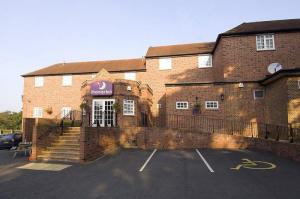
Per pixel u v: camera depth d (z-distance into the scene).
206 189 7.65
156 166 11.16
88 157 12.77
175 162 11.95
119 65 28.92
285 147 12.34
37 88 29.55
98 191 7.62
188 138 16.64
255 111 17.52
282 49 19.31
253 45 19.70
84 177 9.38
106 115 19.20
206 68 24.88
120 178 9.16
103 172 10.19
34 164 12.05
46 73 29.34
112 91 19.09
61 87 28.81
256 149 15.29
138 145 17.03
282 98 14.77
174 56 25.80
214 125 17.95
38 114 29.03
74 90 28.36
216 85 18.36
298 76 14.16
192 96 18.64
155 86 25.72
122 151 15.62
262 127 17.03
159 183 8.40
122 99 19.20
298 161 11.18
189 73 25.12
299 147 11.08
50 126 14.63
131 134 17.23
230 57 19.86
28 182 8.73
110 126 16.83
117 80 19.30
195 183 8.33
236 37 20.03
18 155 15.60
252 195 7.05
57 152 13.43
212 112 18.14
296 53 19.16
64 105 28.38
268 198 6.80
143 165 11.42
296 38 19.33
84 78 28.28
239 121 17.61
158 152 15.13
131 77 26.83
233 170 10.12
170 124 18.66
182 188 7.79
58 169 10.87
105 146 14.93
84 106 19.25
